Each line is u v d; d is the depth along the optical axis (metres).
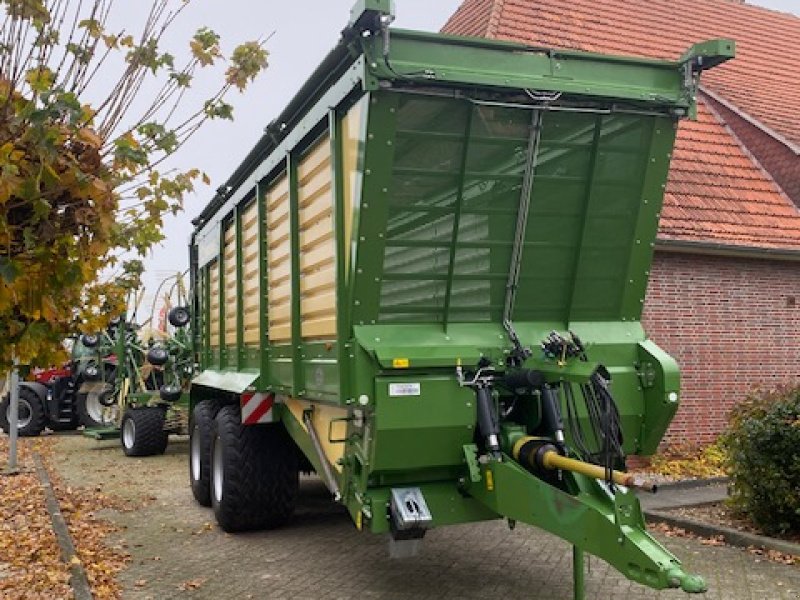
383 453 4.49
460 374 4.61
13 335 3.41
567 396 4.73
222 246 8.68
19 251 3.30
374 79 4.22
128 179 3.67
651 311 10.95
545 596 5.32
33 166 3.15
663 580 3.53
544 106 4.60
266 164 6.52
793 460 6.46
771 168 13.29
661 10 16.36
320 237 5.33
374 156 4.41
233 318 8.23
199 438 8.40
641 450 5.05
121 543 7.00
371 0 4.06
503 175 4.73
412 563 6.18
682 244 10.78
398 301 4.68
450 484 4.76
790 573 5.85
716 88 14.86
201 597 5.41
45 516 7.92
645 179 5.02
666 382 4.89
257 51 3.97
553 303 5.07
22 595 5.30
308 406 5.87
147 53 3.73
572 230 4.99
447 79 4.33
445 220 4.69
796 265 11.91
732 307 11.43
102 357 15.70
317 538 7.03
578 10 14.88
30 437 16.77
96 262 3.68
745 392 11.38
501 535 7.02
